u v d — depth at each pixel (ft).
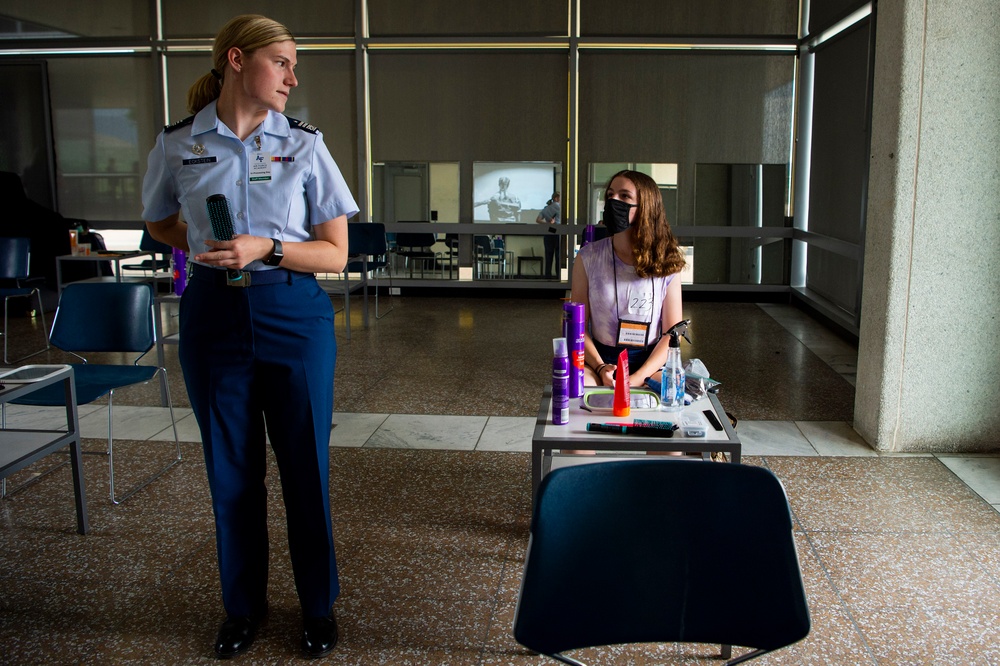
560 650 4.96
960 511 10.62
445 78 29.84
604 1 28.78
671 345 9.47
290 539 7.76
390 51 29.84
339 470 12.36
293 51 6.86
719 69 28.99
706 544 5.04
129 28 29.96
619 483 5.08
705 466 5.08
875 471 12.03
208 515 10.77
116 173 30.86
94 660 7.52
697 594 5.04
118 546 9.87
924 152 11.84
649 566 5.06
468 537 10.09
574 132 29.73
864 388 13.43
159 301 16.16
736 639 5.01
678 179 29.73
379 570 9.25
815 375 18.31
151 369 12.49
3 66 30.45
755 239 29.78
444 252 30.94
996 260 12.14
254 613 7.88
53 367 9.91
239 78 6.78
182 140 6.99
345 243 7.60
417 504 11.10
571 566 4.99
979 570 9.06
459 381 17.88
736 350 21.15
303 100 30.32
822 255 26.55
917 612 8.21
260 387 7.49
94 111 30.58
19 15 30.17
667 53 29.07
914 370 12.59
